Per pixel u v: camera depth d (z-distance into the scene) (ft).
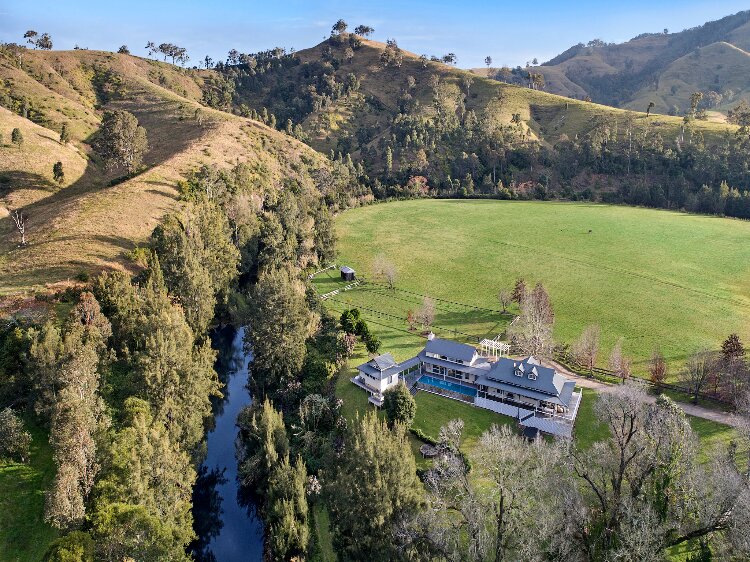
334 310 374.02
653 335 337.72
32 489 180.96
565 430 223.10
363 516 159.12
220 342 338.34
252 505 212.43
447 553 150.10
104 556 135.54
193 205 426.51
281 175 620.90
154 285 279.28
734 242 528.63
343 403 256.73
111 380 213.46
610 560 140.15
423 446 218.38
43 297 266.16
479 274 456.04
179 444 197.67
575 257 492.13
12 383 206.90
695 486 153.58
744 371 253.44
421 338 332.80
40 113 640.17
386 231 586.86
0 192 454.81
